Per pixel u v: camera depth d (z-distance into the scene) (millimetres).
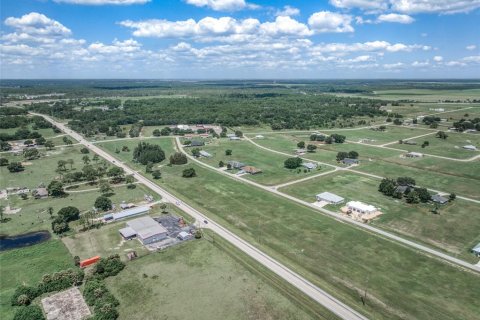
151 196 136500
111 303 71062
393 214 117375
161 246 96750
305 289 77000
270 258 89812
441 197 127312
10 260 90875
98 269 83000
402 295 75188
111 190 144625
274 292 76000
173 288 77688
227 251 93625
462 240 99438
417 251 93438
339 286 78375
